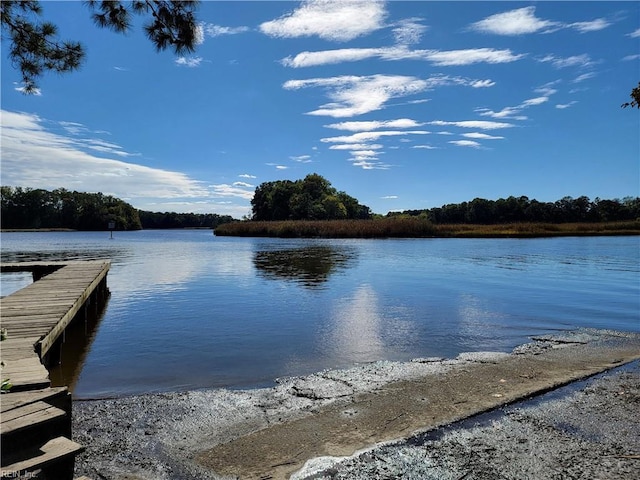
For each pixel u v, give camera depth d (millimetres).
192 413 4391
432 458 3445
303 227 54281
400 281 15414
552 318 9375
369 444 3680
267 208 98062
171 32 5625
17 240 55500
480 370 5715
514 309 10406
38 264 14648
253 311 10250
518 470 3273
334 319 9312
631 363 6055
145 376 5793
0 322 6391
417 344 7309
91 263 15055
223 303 11375
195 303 11453
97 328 8727
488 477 3178
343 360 6422
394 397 4738
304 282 15297
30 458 2672
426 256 25969
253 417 4277
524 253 28016
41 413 3000
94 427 4059
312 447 3631
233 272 18547
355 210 104938
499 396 4734
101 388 5363
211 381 5551
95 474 3213
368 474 3215
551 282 15047
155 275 17750
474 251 30172
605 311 10172
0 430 2701
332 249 32688
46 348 5496
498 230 57812
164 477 3186
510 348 7051
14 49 6117
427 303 11211
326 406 4508
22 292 9125
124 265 21906
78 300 8250
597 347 6957
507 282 15086
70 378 5777
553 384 5117
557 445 3668
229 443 3715
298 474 3223
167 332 8266
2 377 3812
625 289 13500
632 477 3186
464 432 3900
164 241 50594
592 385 5164
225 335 7977
